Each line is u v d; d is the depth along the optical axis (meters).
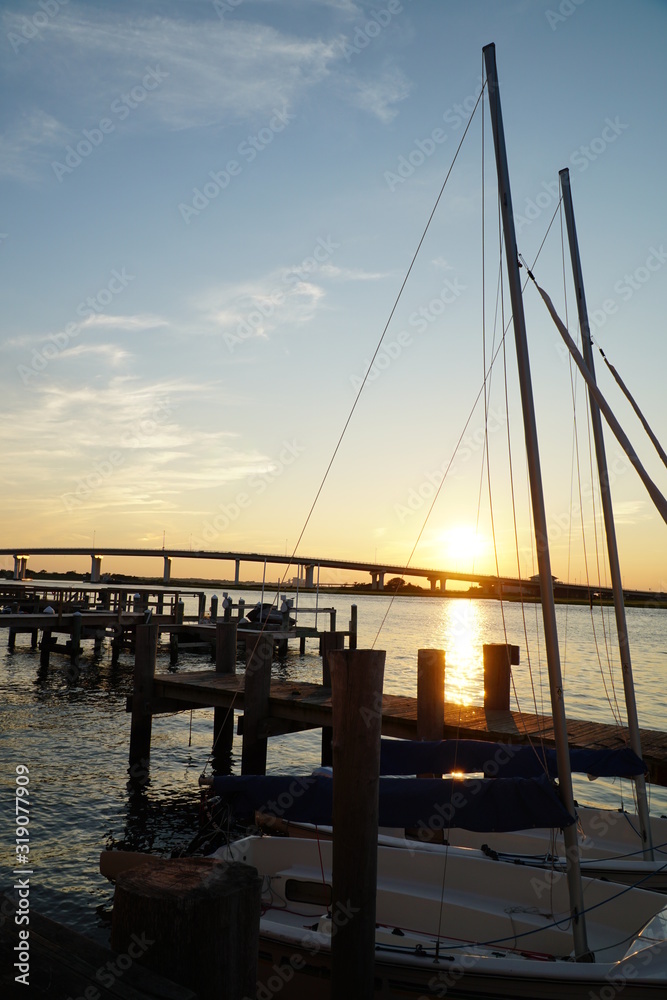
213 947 2.73
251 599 112.19
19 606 38.25
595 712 23.92
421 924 8.18
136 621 34.06
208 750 18.12
